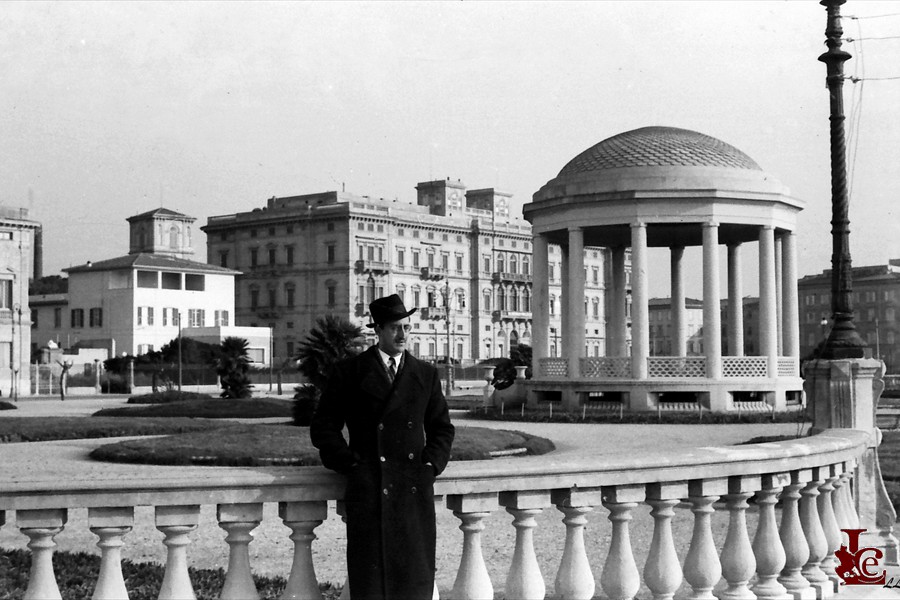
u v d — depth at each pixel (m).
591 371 48.41
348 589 7.79
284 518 7.49
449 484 7.71
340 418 7.39
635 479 8.44
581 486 8.19
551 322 156.12
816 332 157.38
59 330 120.44
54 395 92.31
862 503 12.78
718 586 11.47
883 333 143.75
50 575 7.16
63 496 7.05
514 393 52.75
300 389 40.72
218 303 121.75
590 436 36.59
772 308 47.50
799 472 9.89
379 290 132.50
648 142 49.31
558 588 8.28
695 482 8.91
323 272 130.62
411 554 7.12
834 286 13.84
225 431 30.00
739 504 9.27
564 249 56.75
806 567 10.35
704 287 46.59
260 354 116.25
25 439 35.12
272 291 134.75
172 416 51.72
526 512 8.03
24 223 96.88
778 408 46.81
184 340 102.06
